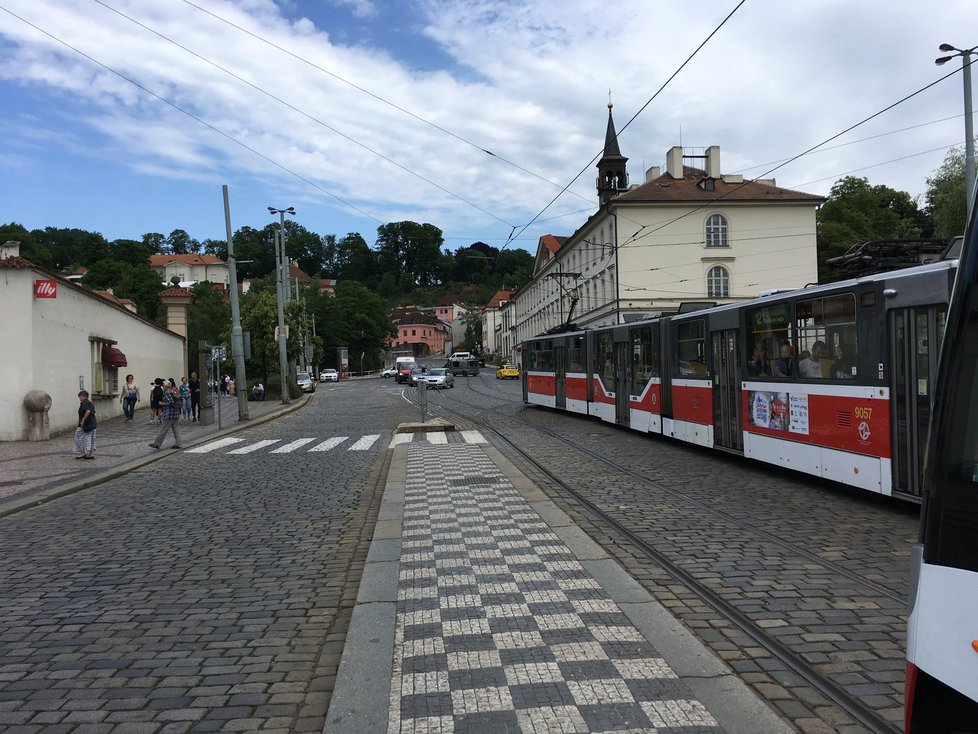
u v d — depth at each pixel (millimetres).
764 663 4461
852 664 4418
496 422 23672
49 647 5020
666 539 7684
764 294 11984
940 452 2143
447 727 3656
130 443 19672
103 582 6648
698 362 14555
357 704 3928
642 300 52531
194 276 132250
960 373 2119
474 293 155500
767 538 7676
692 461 13828
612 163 57438
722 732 3562
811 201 53438
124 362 27109
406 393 49250
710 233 53219
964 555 2033
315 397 47688
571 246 66875
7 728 3812
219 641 5090
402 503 9820
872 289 9086
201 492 11719
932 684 2082
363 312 107375
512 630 5000
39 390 20656
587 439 17969
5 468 15055
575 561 6773
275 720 3881
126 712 3992
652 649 4621
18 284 20562
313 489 11703
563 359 25703
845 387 9648
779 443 11398
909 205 65750
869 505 9391
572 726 3641
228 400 44750
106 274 87750
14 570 7160
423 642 4805
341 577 6668
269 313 51594
